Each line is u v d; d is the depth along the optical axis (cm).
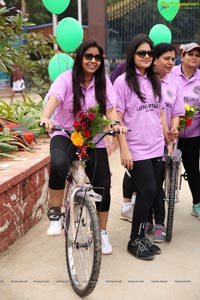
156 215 396
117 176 622
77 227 307
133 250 361
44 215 461
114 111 340
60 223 332
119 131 306
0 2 584
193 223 439
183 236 405
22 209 405
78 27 481
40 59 879
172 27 1399
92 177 338
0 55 585
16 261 355
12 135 513
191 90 432
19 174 394
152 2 1387
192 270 339
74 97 328
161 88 361
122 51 1403
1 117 587
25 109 696
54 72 538
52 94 324
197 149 443
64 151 318
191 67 426
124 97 352
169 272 336
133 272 336
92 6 1348
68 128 338
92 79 333
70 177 327
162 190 395
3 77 1884
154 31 497
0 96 1748
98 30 1359
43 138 598
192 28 1396
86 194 299
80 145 305
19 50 737
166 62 383
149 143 354
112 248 379
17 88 1270
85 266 306
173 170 391
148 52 342
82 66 325
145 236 366
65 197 337
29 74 859
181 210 477
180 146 444
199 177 452
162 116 384
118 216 460
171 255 365
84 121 302
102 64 330
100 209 352
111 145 775
